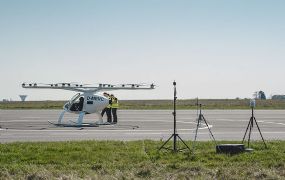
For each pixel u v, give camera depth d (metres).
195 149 18.14
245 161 15.32
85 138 23.80
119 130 29.22
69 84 34.22
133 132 27.70
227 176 12.89
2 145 19.16
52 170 13.73
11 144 19.53
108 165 14.48
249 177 12.86
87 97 34.12
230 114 51.53
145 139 22.75
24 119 41.94
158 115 49.41
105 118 43.59
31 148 18.25
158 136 25.03
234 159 15.69
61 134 26.25
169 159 15.80
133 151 17.50
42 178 12.76
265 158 15.82
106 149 18.06
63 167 14.24
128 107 78.50
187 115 49.16
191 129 30.14
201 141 21.27
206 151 17.48
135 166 14.39
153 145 19.31
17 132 27.67
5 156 16.20
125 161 15.35
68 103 34.28
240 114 51.53
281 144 19.72
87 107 34.03
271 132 28.00
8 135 25.59
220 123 36.09
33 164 14.78
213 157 16.03
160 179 12.66
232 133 27.12
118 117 45.28
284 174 13.26
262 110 64.94
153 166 14.30
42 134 26.27
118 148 18.28
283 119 41.59
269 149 18.20
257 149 18.36
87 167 14.24
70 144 19.55
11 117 45.41
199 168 13.96
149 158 15.98
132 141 20.81
